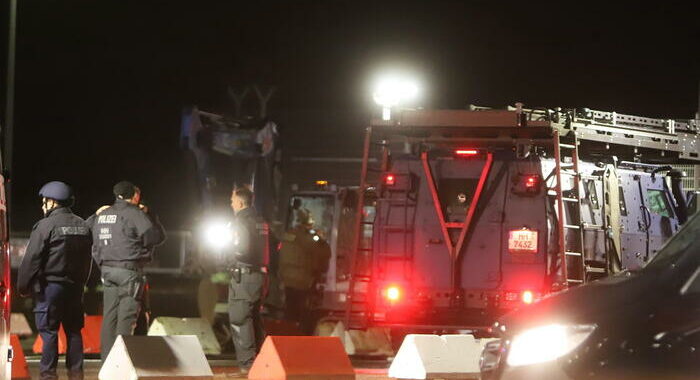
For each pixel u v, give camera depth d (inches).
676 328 592.7
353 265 1636.3
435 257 1619.1
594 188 1643.7
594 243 1626.5
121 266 1311.5
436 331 1598.2
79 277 1288.1
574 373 601.0
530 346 622.2
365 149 1628.9
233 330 1407.5
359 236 1636.3
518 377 620.1
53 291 1268.5
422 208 1632.6
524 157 1600.6
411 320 1624.0
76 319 1294.3
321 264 1955.0
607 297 622.8
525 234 1584.6
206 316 1969.7
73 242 1275.8
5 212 923.4
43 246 1258.6
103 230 1315.2
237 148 2726.4
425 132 1625.2
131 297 1312.7
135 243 1316.4
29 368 1558.8
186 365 1195.3
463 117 1573.6
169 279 3782.0
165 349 1189.7
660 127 1769.2
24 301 2854.3
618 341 597.6
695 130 1809.8
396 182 1646.2
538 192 1588.3
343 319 1945.1
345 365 1273.4
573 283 1585.9
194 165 2714.1
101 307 2037.4
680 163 1860.2
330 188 2134.6
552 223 1583.4
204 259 2058.3
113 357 1178.0
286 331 1893.5
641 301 609.9
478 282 1600.6
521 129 1562.5
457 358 1347.2
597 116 1660.9
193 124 2701.8
